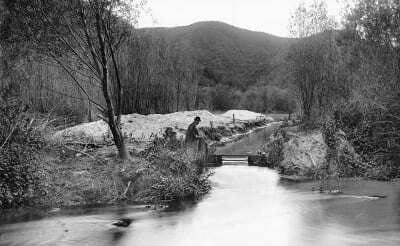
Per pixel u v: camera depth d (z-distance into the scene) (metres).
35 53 15.41
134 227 9.88
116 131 14.67
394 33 19.17
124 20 14.84
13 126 13.02
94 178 13.13
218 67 105.25
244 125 39.41
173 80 34.62
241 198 13.12
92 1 13.75
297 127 20.98
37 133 14.27
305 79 21.25
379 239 8.59
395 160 16.75
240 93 70.56
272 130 37.44
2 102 13.66
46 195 12.07
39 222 10.16
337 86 21.05
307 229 9.48
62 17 14.12
